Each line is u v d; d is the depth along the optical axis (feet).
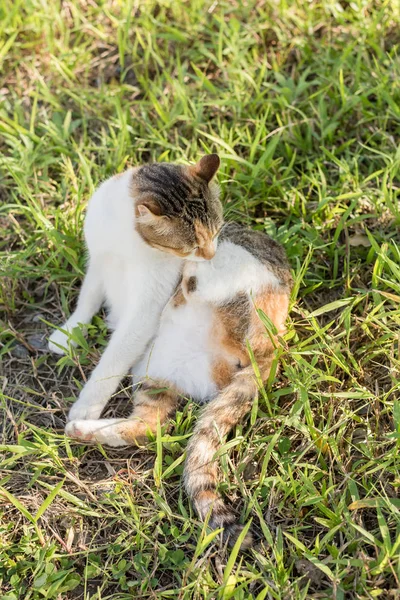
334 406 4.60
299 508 4.36
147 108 5.57
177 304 4.74
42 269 5.02
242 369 4.63
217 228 4.75
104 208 4.74
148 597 4.23
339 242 5.09
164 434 4.59
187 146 5.37
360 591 4.17
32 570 4.31
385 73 5.49
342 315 4.72
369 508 4.38
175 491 4.48
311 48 5.70
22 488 4.52
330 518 4.29
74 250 5.06
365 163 5.33
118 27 5.80
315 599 4.17
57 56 5.84
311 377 4.62
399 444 4.40
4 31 5.85
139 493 4.48
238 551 4.20
